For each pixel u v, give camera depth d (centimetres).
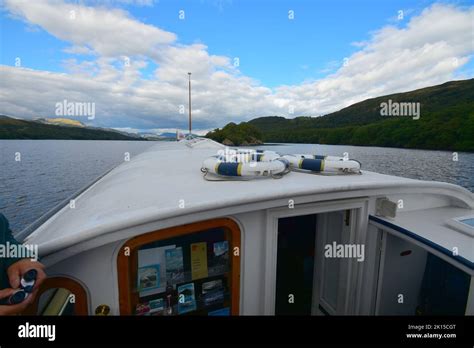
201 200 163
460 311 207
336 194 204
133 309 161
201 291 182
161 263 169
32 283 99
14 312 95
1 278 97
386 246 227
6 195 1484
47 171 2133
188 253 177
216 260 185
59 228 160
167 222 151
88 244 132
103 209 165
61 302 132
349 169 267
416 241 186
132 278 160
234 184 213
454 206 255
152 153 570
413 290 245
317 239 285
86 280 143
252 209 175
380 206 224
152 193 190
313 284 296
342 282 250
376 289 236
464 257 155
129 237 143
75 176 1972
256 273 191
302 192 186
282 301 314
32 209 1262
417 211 241
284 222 334
